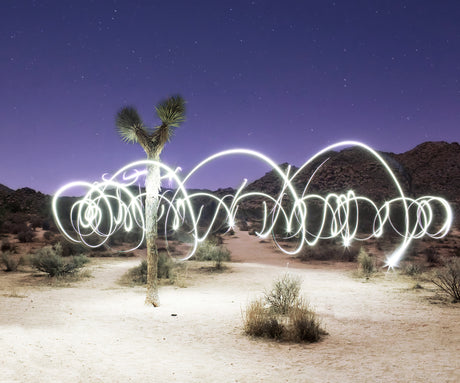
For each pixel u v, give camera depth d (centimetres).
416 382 555
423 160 12262
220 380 567
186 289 1647
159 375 573
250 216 7512
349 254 2850
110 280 1881
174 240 4025
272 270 2266
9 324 882
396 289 1603
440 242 3816
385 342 819
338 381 570
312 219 4925
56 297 1373
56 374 530
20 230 4428
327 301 1334
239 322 1009
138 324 966
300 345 802
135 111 1338
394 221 4881
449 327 945
